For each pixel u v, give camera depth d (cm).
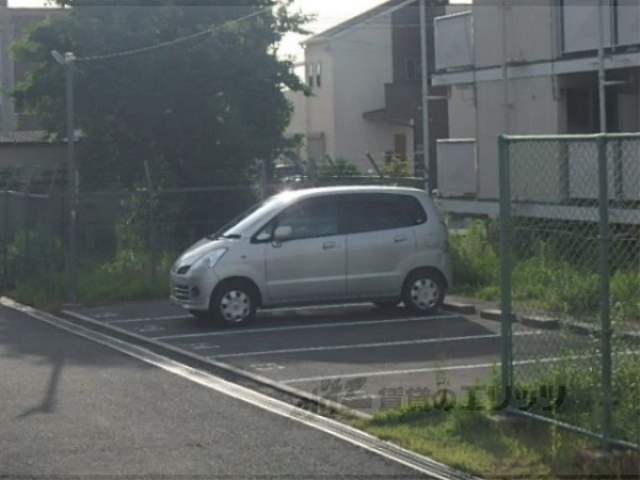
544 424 1230
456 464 1156
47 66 3888
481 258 2622
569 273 1239
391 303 2327
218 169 3862
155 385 1647
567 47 3216
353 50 6656
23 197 3066
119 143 3906
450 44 3684
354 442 1273
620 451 1114
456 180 3612
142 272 2898
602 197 1126
